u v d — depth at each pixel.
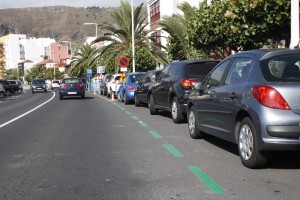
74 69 57.38
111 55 38.53
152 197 5.30
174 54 30.86
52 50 169.00
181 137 9.88
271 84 6.11
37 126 12.98
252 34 12.71
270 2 12.02
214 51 22.22
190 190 5.55
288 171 6.40
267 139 6.03
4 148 8.98
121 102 24.59
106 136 10.38
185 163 7.10
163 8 47.88
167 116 14.91
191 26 19.20
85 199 5.29
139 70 38.47
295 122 5.91
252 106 6.26
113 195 5.42
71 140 9.88
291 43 10.70
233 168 6.66
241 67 7.13
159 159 7.47
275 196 5.21
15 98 38.41
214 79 8.20
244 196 5.23
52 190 5.69
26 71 149.25
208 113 8.20
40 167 7.05
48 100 30.31
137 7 38.09
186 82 11.91
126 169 6.78
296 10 10.57
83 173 6.58
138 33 39.19
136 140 9.61
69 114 17.02
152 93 14.99
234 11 12.80
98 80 46.75
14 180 6.23
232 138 7.13
